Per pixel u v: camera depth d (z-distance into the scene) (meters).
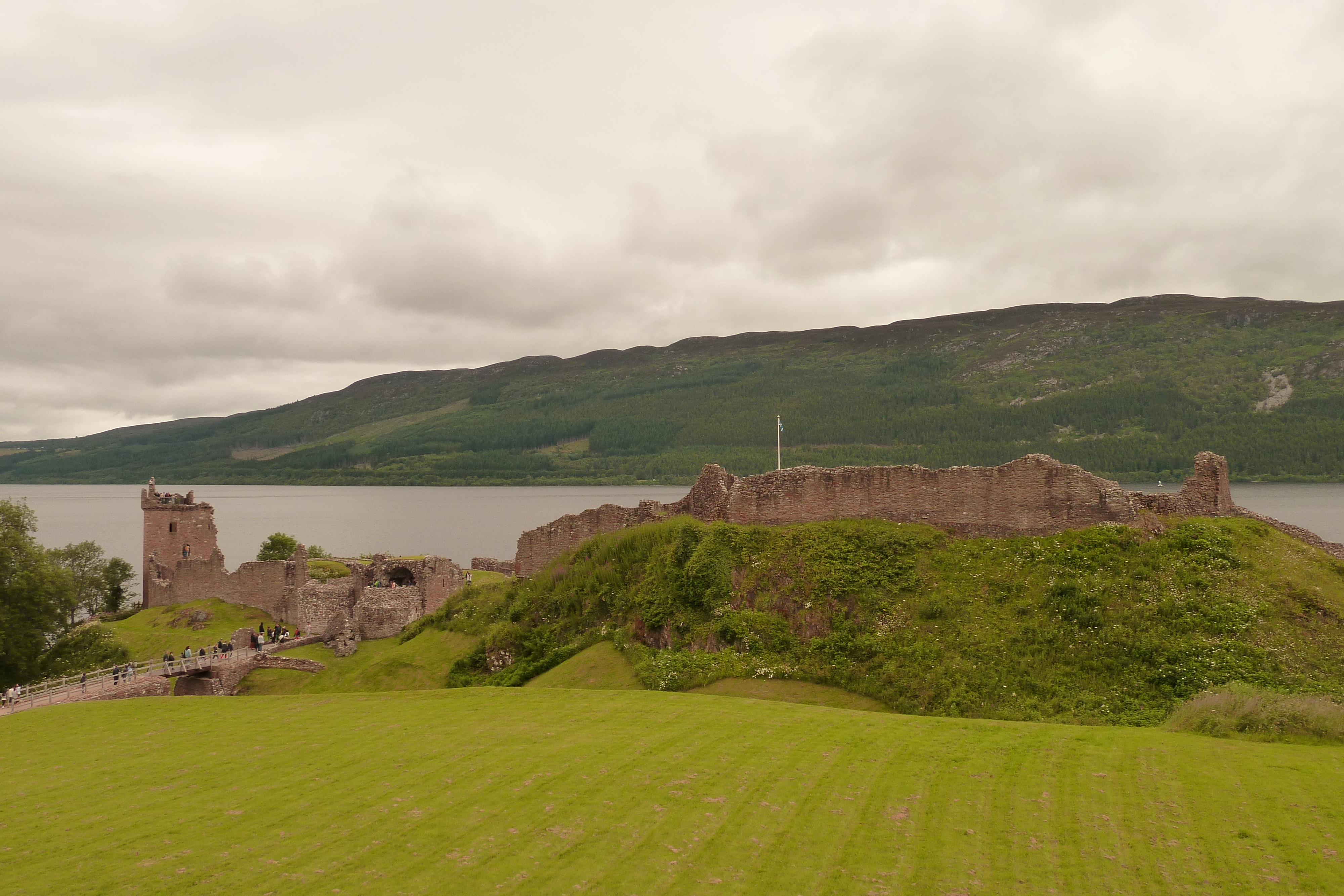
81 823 26.34
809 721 32.94
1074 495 44.19
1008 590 41.56
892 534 46.44
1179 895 19.16
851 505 49.44
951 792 25.19
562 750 30.52
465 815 25.36
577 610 54.12
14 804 28.33
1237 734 28.80
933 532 46.44
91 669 65.88
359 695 43.44
